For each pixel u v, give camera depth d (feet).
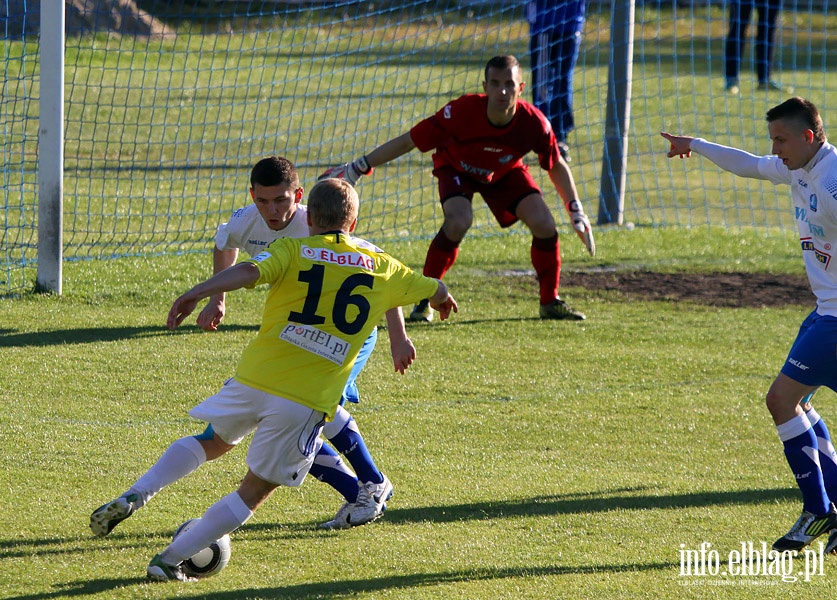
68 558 45.73
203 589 43.24
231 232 55.47
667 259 119.03
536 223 89.86
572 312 94.17
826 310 49.26
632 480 58.85
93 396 68.95
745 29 235.81
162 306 92.07
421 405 70.79
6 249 103.19
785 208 153.17
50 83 90.33
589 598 43.32
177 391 70.79
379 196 142.92
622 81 131.23
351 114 195.42
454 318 93.40
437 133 84.64
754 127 180.45
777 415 49.70
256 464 43.16
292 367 42.83
